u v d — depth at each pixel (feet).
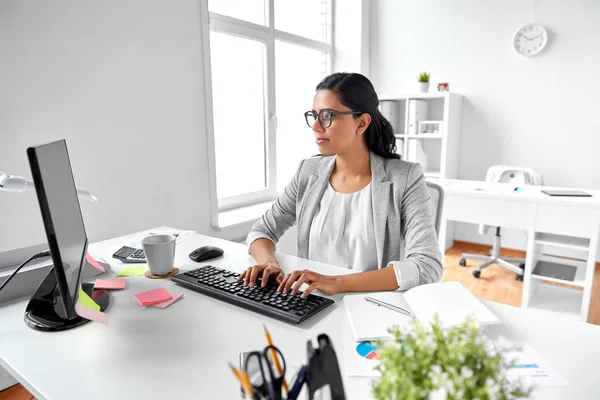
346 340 2.66
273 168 11.16
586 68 11.00
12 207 5.72
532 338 2.66
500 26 11.98
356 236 4.45
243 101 10.17
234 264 4.17
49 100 5.93
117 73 6.72
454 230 13.46
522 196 7.83
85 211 6.56
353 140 4.40
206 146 8.42
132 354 2.52
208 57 8.22
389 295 3.29
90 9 6.25
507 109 12.19
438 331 1.36
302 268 4.07
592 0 10.69
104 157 6.69
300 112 12.38
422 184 4.42
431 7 12.95
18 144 5.67
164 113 7.54
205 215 8.57
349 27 13.43
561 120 11.51
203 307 3.18
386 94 12.80
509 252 12.53
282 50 11.51
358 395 2.11
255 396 1.38
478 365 1.27
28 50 5.64
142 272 3.94
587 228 7.27
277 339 2.68
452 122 12.14
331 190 4.70
